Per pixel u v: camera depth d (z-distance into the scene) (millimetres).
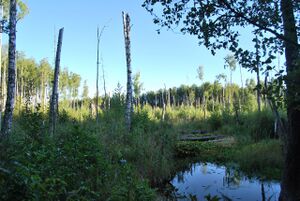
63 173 4910
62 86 56781
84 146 6141
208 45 4523
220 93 65188
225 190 8562
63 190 4137
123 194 5672
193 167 11727
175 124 27328
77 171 5426
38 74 48812
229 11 4352
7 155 4477
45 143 6836
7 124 10578
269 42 4152
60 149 5559
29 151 5004
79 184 5035
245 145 14219
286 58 4203
